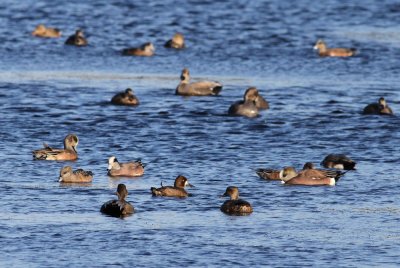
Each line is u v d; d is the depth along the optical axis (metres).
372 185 33.81
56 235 28.41
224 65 56.56
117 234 28.55
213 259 26.95
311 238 28.61
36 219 29.67
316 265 26.73
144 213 30.34
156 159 36.91
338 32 66.81
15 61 55.88
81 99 47.00
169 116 43.94
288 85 51.44
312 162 36.81
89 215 30.12
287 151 38.50
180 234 28.64
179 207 31.00
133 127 41.78
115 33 65.31
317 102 47.31
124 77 52.84
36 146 38.59
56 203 31.16
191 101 47.50
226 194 31.64
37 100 46.34
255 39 63.75
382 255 27.52
